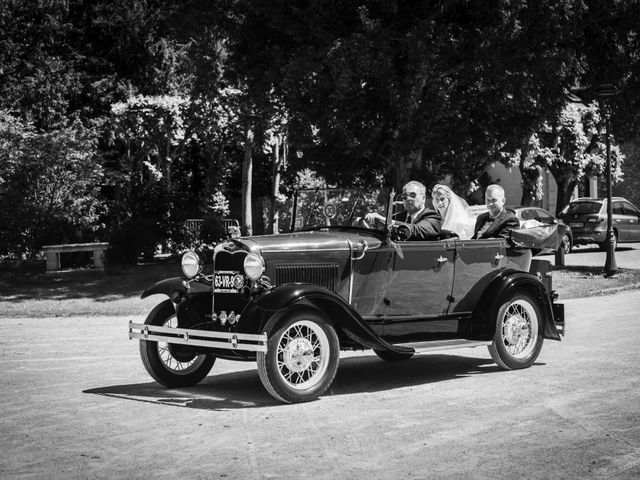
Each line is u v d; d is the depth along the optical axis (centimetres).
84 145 2833
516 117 2136
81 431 655
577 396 760
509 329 919
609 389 788
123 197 3347
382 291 855
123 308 1575
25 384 868
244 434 638
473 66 1909
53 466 556
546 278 980
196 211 2888
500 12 1884
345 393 802
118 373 937
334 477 522
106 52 3847
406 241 877
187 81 3612
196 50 2312
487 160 2472
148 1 3722
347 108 1919
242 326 746
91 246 2480
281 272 796
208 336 761
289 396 747
